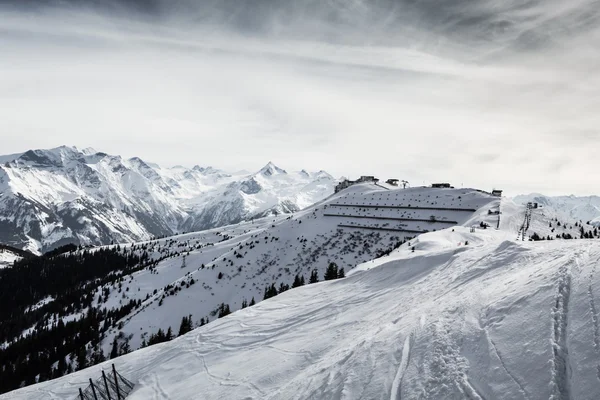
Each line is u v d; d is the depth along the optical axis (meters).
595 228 105.81
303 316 29.14
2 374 88.62
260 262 122.06
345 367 13.48
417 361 11.50
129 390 27.56
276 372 19.55
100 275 191.88
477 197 148.62
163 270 152.25
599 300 9.48
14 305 166.62
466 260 24.56
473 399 8.83
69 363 88.81
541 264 15.42
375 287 29.95
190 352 29.72
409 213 145.25
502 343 10.25
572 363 8.22
